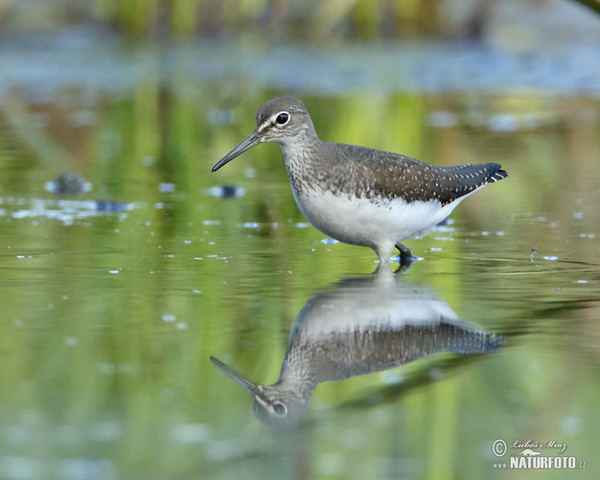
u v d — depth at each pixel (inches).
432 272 450.0
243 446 263.7
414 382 307.3
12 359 323.9
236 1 1214.3
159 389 301.6
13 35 1231.5
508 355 328.5
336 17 1226.0
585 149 754.2
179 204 608.7
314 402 294.2
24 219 562.9
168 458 256.5
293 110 476.7
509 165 698.2
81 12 1274.6
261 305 390.0
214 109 938.7
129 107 937.5
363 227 472.4
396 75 1092.5
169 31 1222.3
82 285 420.2
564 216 569.6
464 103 956.0
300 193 480.4
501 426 277.9
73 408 286.4
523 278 434.3
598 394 297.0
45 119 884.0
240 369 318.7
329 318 371.6
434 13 1247.5
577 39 1257.4
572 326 359.9
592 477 256.7
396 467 253.6
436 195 490.0
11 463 252.8
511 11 1301.7
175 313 378.3
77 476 246.4
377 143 751.1
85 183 668.7
